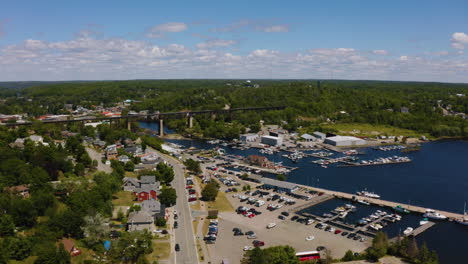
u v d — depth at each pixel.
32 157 187.50
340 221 163.12
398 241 133.75
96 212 138.00
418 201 193.62
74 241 123.50
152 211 154.12
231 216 164.50
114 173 190.50
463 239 147.38
